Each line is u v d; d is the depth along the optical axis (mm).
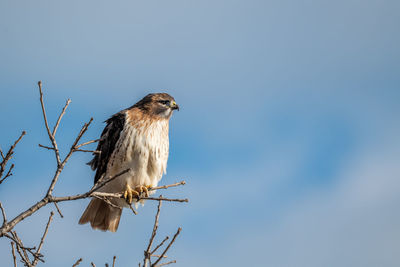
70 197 7793
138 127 12430
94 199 12383
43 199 7570
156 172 12523
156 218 8484
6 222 7211
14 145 7531
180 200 8719
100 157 12570
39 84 7621
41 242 7906
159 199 8688
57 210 7512
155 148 12508
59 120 7828
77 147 7742
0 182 7477
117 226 12609
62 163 7703
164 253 7766
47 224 8031
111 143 12422
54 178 7660
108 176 12266
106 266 7469
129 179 12234
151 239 7906
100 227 12523
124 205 12484
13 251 7633
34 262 7730
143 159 12289
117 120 12602
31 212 7387
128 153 12242
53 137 7742
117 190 12398
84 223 12398
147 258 7766
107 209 12523
